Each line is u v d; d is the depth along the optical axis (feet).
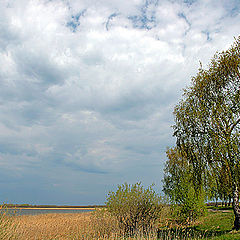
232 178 53.78
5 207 39.65
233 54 57.47
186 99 63.98
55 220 64.49
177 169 76.79
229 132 55.62
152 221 57.57
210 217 75.20
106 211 57.93
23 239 39.68
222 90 57.57
